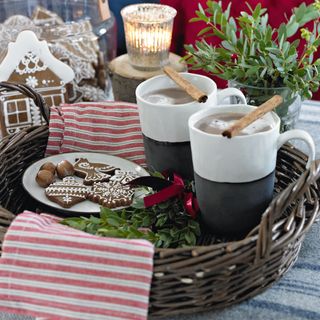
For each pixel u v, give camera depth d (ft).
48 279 1.74
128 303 1.69
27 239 1.77
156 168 2.29
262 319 1.80
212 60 2.55
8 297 1.78
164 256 1.70
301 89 2.44
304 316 1.80
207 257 1.69
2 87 2.49
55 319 1.76
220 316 1.81
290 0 3.65
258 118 1.89
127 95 3.23
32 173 2.45
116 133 2.64
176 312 1.78
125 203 2.22
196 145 1.89
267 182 1.93
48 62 3.00
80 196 2.26
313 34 2.49
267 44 2.44
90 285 1.71
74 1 3.45
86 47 3.20
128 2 4.22
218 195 1.93
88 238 1.73
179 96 2.23
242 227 1.99
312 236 2.16
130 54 3.21
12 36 3.13
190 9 3.92
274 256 1.80
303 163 2.28
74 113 2.63
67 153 2.60
